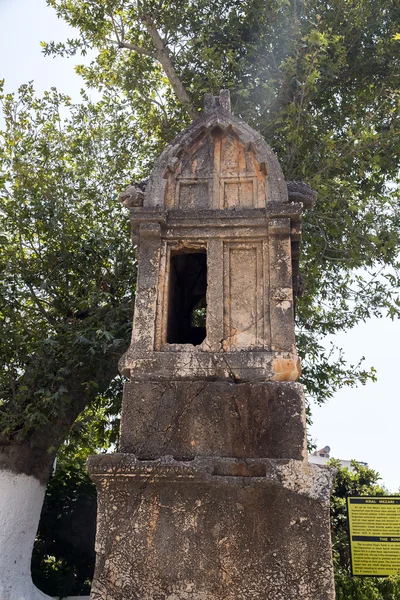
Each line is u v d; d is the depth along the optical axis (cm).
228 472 394
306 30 995
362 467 1317
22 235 920
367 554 705
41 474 778
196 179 527
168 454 410
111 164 1048
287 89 955
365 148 929
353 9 1009
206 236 491
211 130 540
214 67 988
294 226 492
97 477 398
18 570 706
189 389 429
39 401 743
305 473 389
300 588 361
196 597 366
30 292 887
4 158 941
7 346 786
